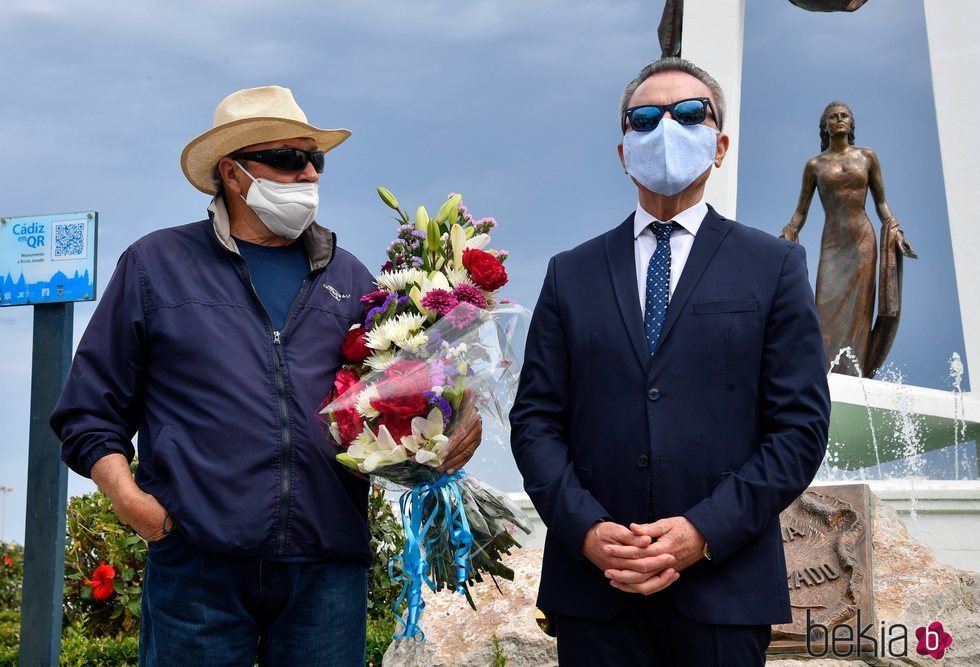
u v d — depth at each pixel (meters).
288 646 2.88
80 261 5.01
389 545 6.64
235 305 2.96
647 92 3.00
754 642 2.65
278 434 2.84
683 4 10.12
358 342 3.00
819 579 4.52
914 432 9.84
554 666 4.24
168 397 2.89
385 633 5.92
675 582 2.66
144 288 2.95
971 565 6.63
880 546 4.71
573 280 2.99
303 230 3.12
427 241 3.21
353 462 2.88
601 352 2.83
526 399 2.95
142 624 2.95
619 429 2.76
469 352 2.99
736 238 2.91
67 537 6.82
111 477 2.79
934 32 10.05
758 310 2.76
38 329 5.07
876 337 9.87
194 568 2.78
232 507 2.76
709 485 2.68
